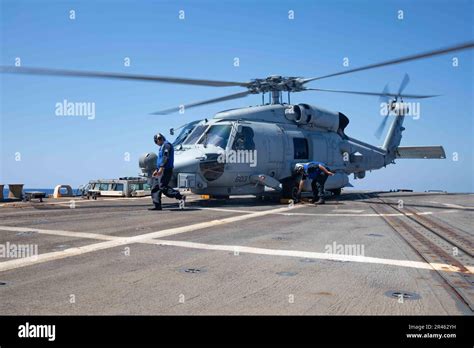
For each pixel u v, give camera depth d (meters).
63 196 18.58
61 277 4.48
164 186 11.97
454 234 7.84
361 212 12.09
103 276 4.55
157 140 12.05
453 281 4.51
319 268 5.05
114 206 13.00
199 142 14.98
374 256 5.75
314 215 11.14
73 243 6.39
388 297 3.95
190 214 10.80
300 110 17.72
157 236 7.19
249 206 13.92
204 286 4.24
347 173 21.19
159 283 4.32
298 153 17.38
